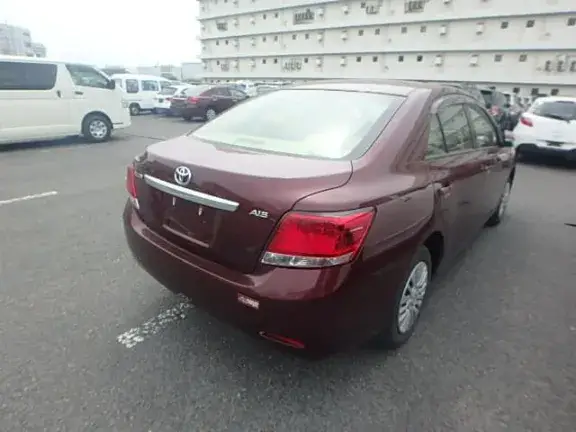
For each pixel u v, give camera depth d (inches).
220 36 1908.2
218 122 104.6
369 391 78.7
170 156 81.0
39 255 133.4
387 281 75.0
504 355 90.6
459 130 112.6
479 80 1222.9
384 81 111.0
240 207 67.8
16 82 323.0
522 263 138.6
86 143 377.7
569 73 1081.4
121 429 68.6
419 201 81.5
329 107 96.5
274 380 80.7
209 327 96.8
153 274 86.7
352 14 1439.5
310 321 66.0
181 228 78.6
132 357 86.0
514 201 218.4
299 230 63.8
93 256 133.7
